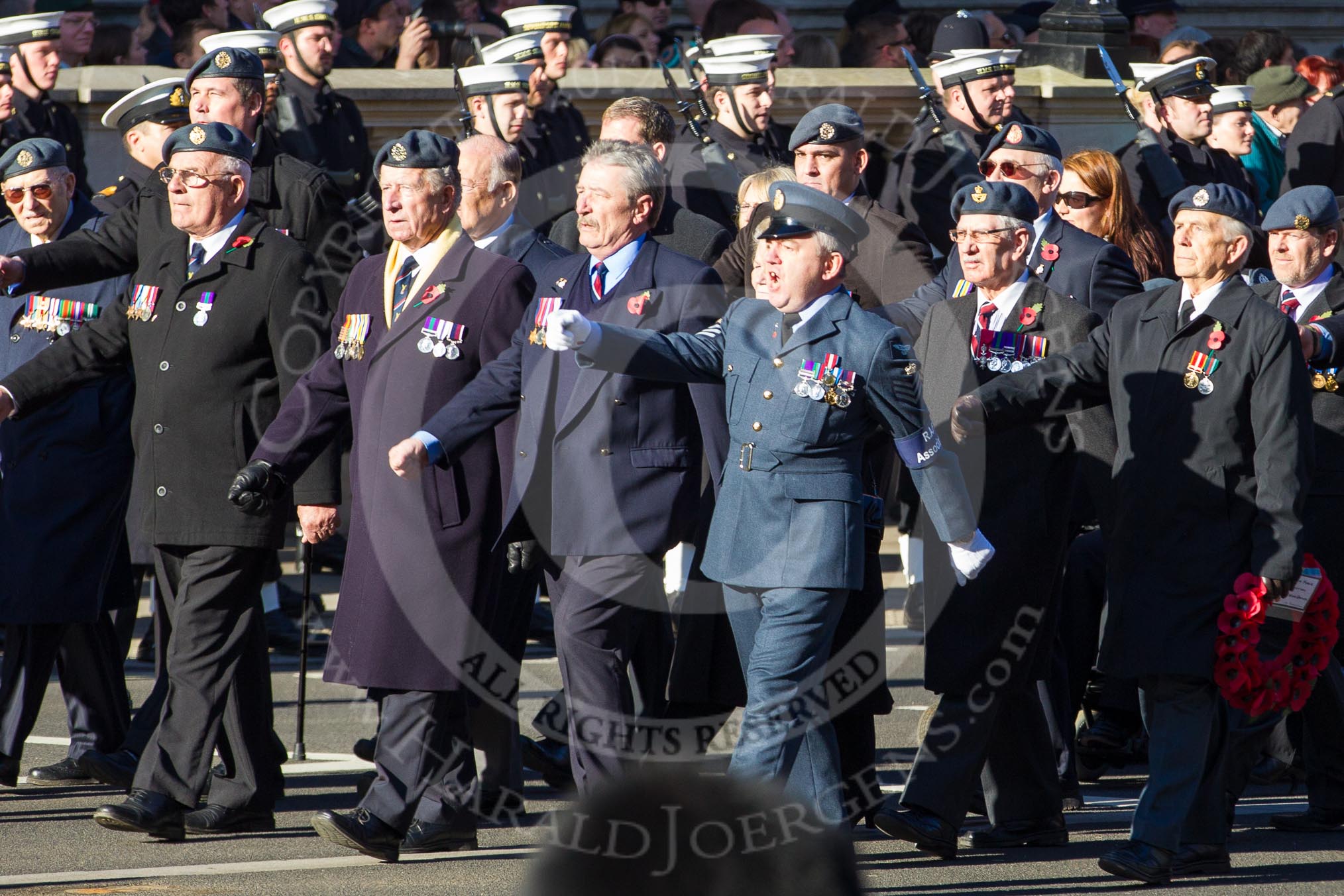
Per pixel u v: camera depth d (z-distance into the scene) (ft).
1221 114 102.01
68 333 65.92
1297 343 54.70
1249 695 54.34
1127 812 65.05
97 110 100.12
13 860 55.47
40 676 65.77
